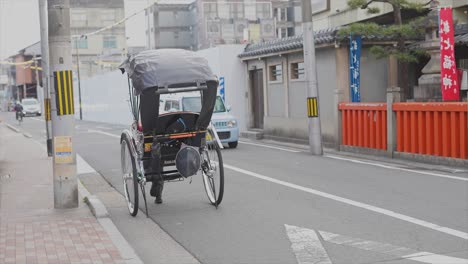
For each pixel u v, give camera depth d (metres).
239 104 25.77
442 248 6.45
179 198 10.35
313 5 28.80
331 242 6.91
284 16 76.88
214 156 9.50
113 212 9.48
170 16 79.50
